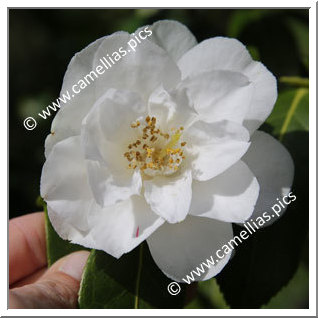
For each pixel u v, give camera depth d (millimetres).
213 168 189
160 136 202
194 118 196
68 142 185
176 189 194
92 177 182
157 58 188
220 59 192
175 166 198
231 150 187
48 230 216
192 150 198
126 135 198
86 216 189
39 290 200
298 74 251
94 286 197
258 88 192
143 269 201
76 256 214
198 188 192
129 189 189
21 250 240
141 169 199
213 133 191
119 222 188
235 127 185
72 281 209
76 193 188
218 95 189
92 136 185
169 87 193
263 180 196
